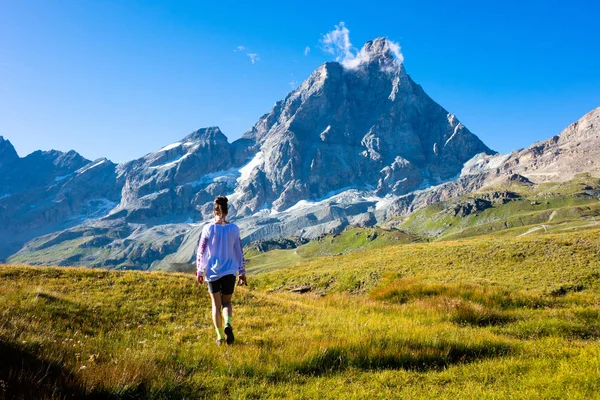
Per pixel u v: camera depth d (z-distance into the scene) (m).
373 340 8.73
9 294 11.73
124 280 17.84
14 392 5.06
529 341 9.91
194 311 13.59
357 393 6.00
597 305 18.42
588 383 5.93
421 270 36.12
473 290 21.33
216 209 8.80
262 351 7.95
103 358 7.11
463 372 7.09
